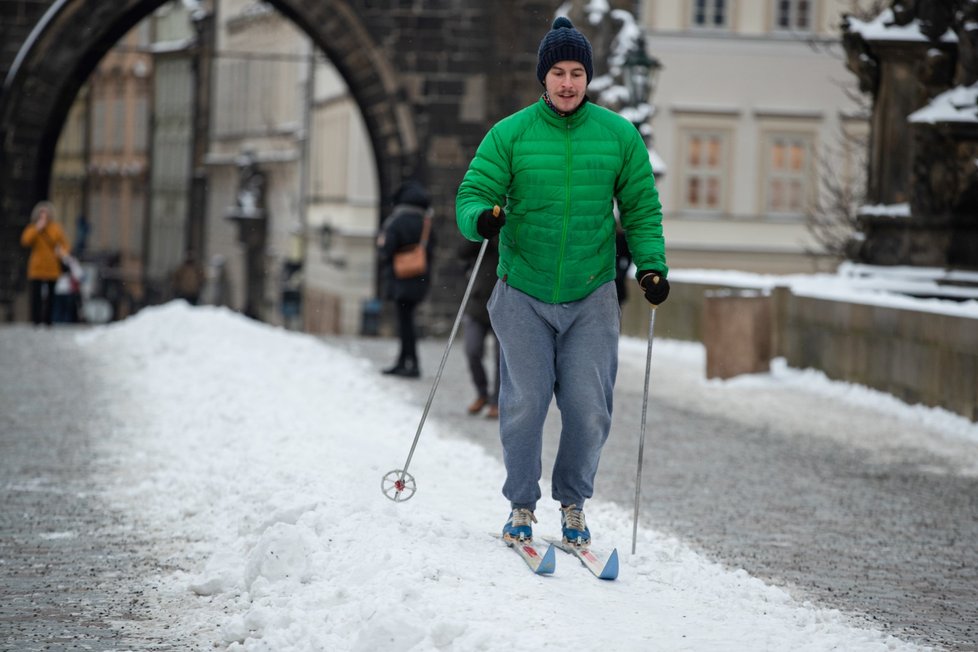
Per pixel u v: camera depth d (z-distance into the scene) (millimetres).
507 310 9969
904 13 26203
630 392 25078
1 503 13719
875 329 23656
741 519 14078
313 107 85250
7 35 42125
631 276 36281
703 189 62625
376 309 46406
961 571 12195
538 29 44375
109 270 111500
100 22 42375
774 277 32000
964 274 25859
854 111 61938
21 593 10289
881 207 26750
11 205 42250
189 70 107312
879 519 14359
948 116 25094
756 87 62094
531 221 9844
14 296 42375
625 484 15867
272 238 93000
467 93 44438
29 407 20781
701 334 32031
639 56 36812
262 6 93938
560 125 9844
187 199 106875
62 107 42750
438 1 44094
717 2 61812
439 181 44625
